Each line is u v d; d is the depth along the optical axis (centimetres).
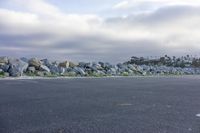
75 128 899
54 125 938
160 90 2356
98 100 1590
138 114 1152
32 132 850
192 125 951
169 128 908
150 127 920
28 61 4506
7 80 3328
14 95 1784
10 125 934
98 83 3144
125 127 917
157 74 7362
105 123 973
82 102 1496
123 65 6712
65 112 1184
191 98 1750
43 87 2434
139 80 4131
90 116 1101
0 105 1359
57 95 1823
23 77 3862
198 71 9725
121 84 3050
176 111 1231
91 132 853
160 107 1343
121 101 1553
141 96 1828
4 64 4066
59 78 4116
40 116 1088
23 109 1248
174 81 4003
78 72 5038
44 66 4597
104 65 5978
